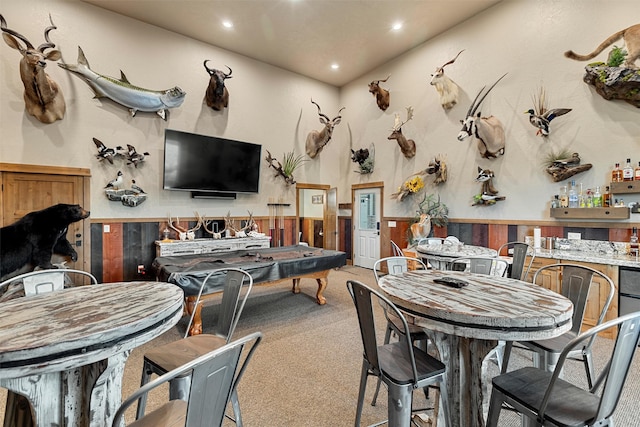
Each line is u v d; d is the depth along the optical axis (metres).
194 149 5.20
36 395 1.15
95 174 4.49
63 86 4.25
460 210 5.02
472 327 1.32
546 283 3.52
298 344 2.96
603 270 3.08
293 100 6.64
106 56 4.57
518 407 1.26
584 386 2.20
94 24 4.48
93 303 1.48
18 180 3.95
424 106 5.59
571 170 3.70
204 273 2.97
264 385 2.26
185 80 5.27
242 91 5.91
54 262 4.01
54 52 3.83
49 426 1.18
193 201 5.39
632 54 3.31
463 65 4.96
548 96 4.01
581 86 3.72
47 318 1.27
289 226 6.56
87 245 4.41
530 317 1.29
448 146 5.20
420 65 5.63
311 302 4.29
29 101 3.96
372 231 6.68
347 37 5.38
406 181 5.84
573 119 3.79
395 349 1.72
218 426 0.95
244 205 5.96
